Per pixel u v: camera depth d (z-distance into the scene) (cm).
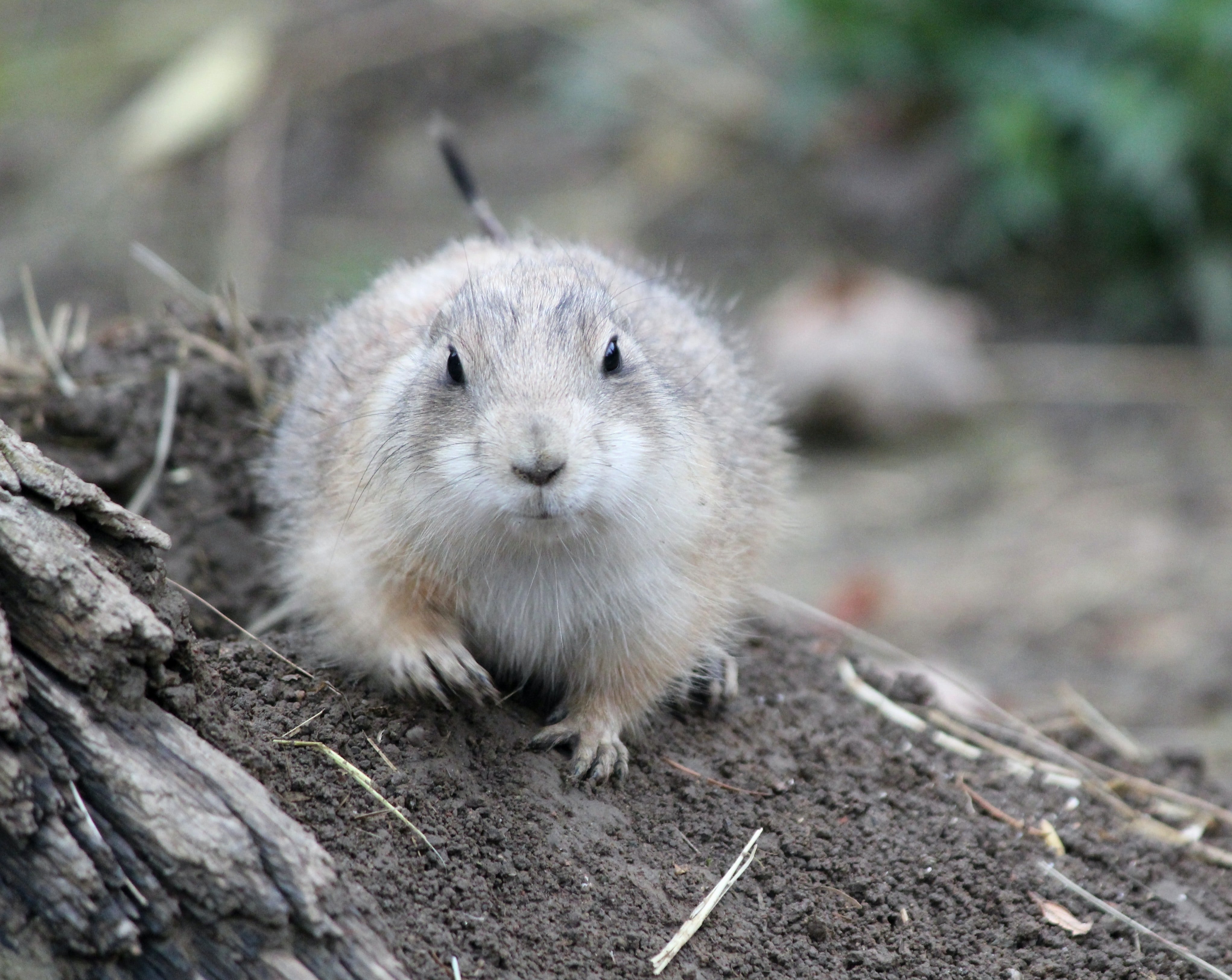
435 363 804
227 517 1077
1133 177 2059
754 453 992
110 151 2366
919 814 863
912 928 772
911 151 2286
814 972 729
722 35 2589
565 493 734
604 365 795
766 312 2130
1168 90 2047
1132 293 2141
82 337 1175
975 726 1019
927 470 1964
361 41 2544
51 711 612
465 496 757
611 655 852
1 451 647
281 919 605
